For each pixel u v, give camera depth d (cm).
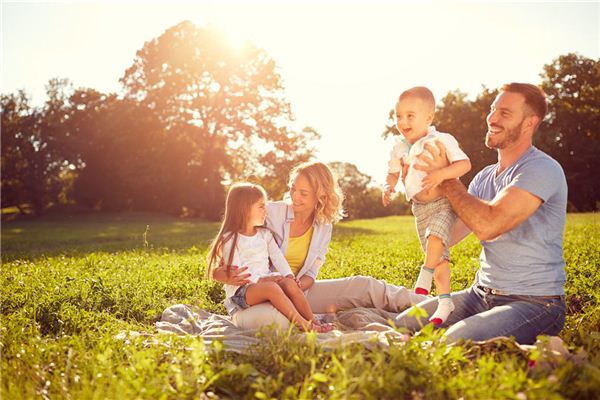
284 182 4909
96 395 330
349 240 1812
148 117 4862
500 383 324
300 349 397
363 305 584
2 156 5969
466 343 388
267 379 344
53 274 867
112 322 575
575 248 1091
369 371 338
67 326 550
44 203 6197
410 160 498
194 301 689
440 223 473
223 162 5069
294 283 508
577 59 4347
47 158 6062
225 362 397
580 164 4038
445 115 4006
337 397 317
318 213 554
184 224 3897
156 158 4888
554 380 327
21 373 391
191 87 4866
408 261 1009
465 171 464
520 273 447
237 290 505
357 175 6600
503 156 482
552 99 4341
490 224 434
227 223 516
